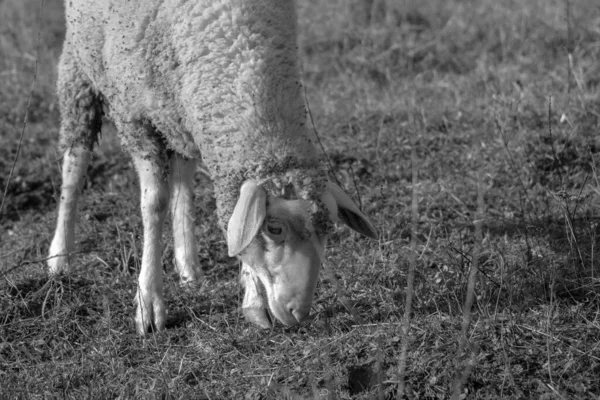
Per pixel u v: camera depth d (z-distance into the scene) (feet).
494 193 35.53
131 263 32.42
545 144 38.22
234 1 25.59
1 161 41.78
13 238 35.94
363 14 57.41
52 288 30.14
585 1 53.83
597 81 44.88
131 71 27.17
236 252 23.62
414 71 51.19
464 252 30.58
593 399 22.52
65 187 33.30
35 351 27.37
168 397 24.08
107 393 24.88
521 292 27.61
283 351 26.14
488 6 55.98
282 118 25.16
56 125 46.68
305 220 24.17
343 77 49.62
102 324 28.40
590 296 27.43
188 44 25.76
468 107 43.32
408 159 39.42
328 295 29.01
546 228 31.65
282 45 25.90
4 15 63.05
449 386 23.29
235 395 24.25
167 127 27.55
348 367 24.58
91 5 28.37
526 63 48.49
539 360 24.14
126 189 38.81
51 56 54.90
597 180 31.89
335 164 39.37
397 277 29.66
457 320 26.17
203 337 27.55
